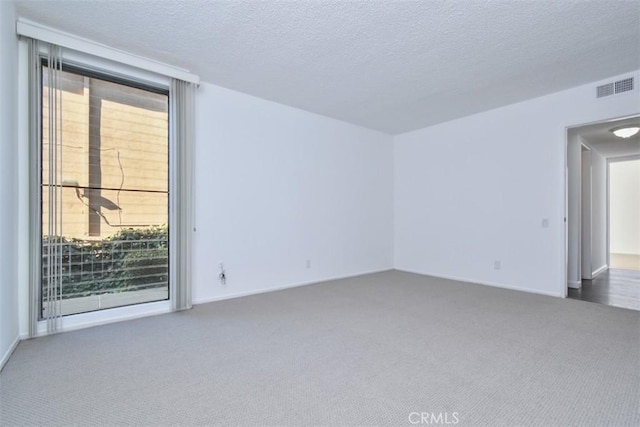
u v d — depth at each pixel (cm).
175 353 232
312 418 158
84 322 287
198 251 362
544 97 409
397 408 166
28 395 178
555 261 401
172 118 334
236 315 319
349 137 526
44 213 269
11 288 233
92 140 301
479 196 476
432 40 279
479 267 474
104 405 169
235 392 181
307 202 469
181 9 239
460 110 463
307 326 288
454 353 231
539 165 414
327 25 258
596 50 296
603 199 628
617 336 263
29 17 249
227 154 385
